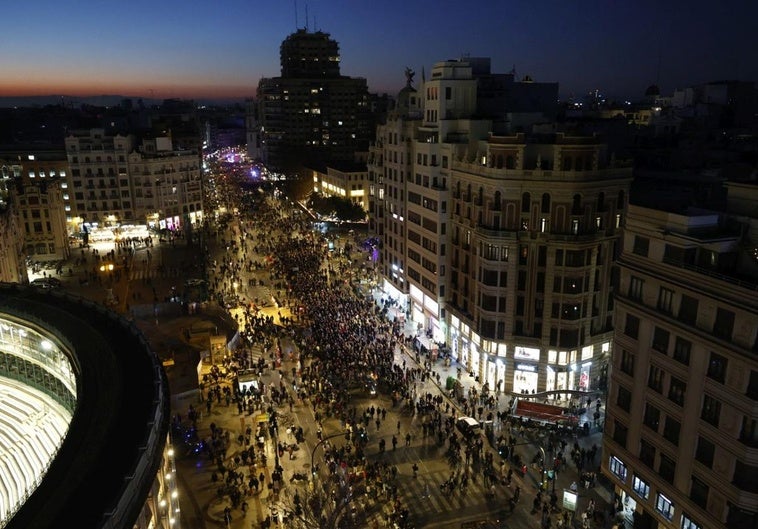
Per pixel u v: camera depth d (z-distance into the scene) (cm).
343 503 4691
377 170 11138
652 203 4541
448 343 8119
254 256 13262
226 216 17875
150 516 3291
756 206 4003
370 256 12738
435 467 5444
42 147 16662
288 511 4662
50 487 3072
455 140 7831
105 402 3900
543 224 6378
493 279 6725
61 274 12025
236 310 9619
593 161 6144
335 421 6181
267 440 5838
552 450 5688
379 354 7531
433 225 8150
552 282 6419
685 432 4056
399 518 4650
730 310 3678
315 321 8575
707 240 3856
